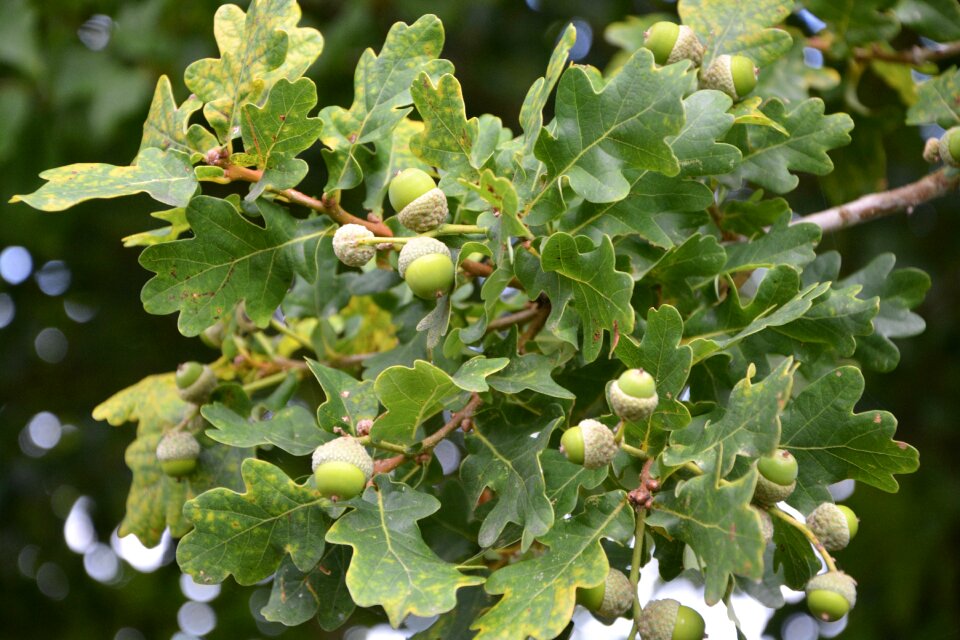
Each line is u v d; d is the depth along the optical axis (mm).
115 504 1382
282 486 729
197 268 755
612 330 727
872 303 765
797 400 741
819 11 920
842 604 707
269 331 1087
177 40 1193
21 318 1394
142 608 1433
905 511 1218
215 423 759
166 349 1381
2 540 1403
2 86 1165
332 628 747
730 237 834
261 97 752
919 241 1254
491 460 747
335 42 1146
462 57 1303
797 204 1176
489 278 735
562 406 760
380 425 729
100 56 1183
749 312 769
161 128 761
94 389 1402
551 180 744
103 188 726
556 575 707
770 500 716
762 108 818
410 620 1091
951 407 1229
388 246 746
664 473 722
